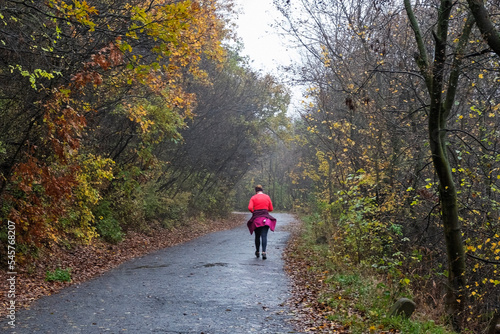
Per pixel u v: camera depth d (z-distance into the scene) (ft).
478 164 35.22
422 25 36.70
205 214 101.35
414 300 26.23
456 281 27.07
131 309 21.52
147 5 33.19
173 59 34.88
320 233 56.70
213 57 45.88
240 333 18.20
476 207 33.76
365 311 21.81
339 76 44.75
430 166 40.09
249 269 34.32
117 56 23.65
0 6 26.11
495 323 26.30
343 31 43.86
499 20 28.91
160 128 52.44
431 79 26.58
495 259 30.45
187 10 23.31
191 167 87.97
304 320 20.36
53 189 27.20
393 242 37.45
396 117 40.96
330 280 29.17
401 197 38.17
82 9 22.79
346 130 46.32
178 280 29.22
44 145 32.96
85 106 35.09
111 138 53.93
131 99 43.29
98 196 39.63
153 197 65.87
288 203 218.79
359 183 35.17
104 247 44.06
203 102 76.02
